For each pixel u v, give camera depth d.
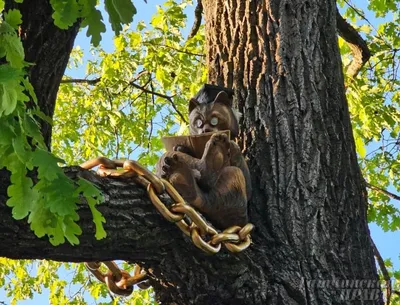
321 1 3.57
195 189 2.45
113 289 2.84
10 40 2.06
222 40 3.66
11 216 2.17
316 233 2.91
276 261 2.77
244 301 2.63
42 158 1.97
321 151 3.13
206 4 3.91
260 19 3.54
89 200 2.03
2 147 1.96
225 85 3.49
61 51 2.67
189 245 2.50
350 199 3.07
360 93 5.86
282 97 3.27
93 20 2.29
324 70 3.37
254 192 3.03
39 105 2.62
